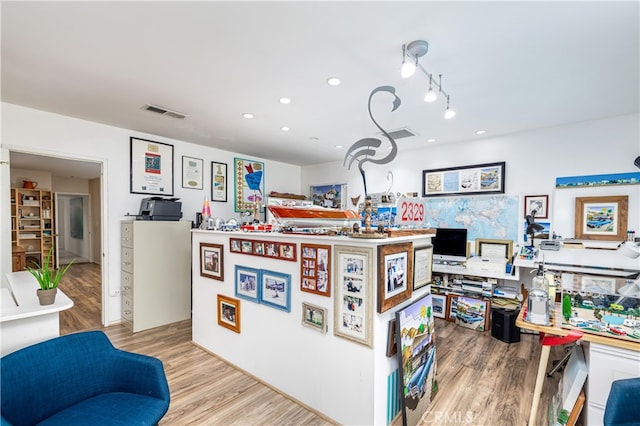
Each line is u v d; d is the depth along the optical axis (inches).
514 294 145.7
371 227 80.0
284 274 91.7
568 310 80.9
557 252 116.3
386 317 75.1
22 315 61.6
